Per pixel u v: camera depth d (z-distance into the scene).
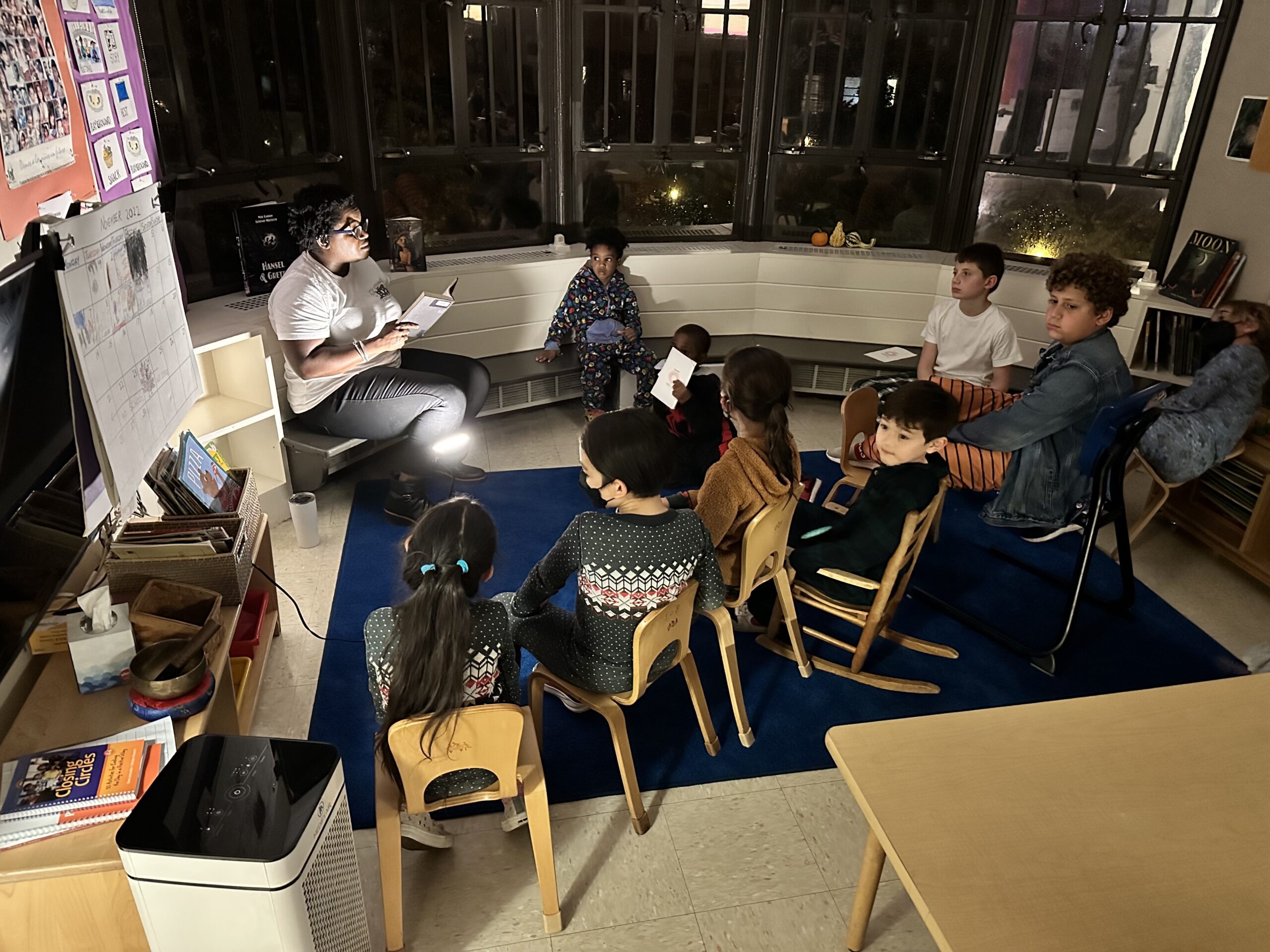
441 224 4.53
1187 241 4.21
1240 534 3.44
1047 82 4.38
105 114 2.61
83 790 1.63
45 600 1.64
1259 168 3.37
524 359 4.54
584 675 2.12
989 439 3.22
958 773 1.54
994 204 4.70
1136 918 1.30
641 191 4.83
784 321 4.91
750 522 2.38
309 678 2.74
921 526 2.58
